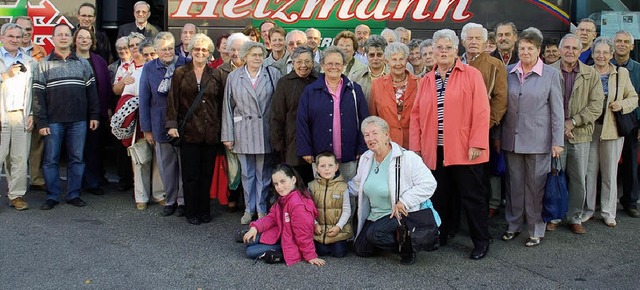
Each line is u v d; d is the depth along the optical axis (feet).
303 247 16.25
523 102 17.15
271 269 15.93
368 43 18.65
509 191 18.19
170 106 19.26
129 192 24.17
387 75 17.98
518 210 18.12
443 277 15.48
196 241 18.20
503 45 20.16
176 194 21.12
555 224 19.70
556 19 23.65
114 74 24.06
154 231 19.16
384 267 16.12
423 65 21.11
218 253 17.15
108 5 26.96
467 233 19.36
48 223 19.79
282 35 21.40
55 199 21.56
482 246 16.83
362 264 16.33
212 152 19.77
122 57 22.84
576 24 24.63
